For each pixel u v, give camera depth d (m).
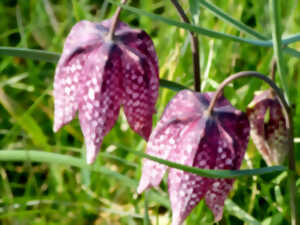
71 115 0.19
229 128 0.19
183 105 0.19
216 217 0.19
